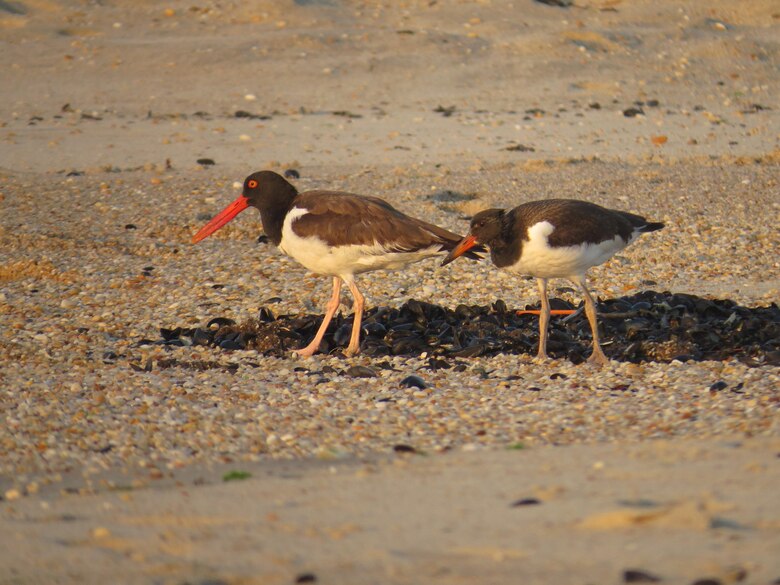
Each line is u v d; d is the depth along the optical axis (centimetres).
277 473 825
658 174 2105
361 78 2931
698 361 1201
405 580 545
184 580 560
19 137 2431
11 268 1617
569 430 938
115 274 1605
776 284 1546
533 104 2734
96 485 820
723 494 655
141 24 3356
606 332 1338
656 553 559
